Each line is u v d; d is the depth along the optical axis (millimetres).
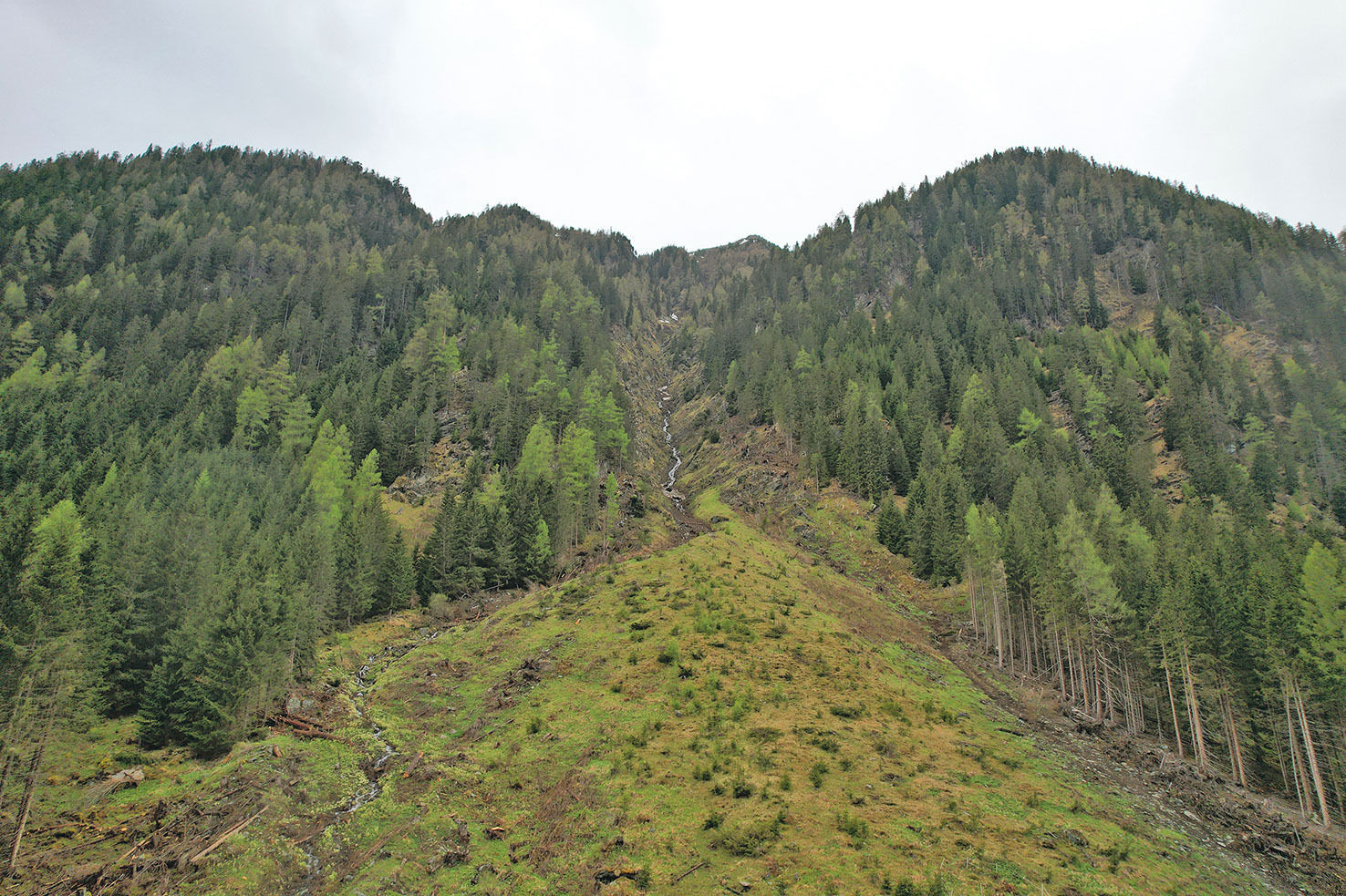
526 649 63406
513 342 164250
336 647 66688
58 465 99312
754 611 68000
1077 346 177875
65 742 42969
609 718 47219
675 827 33594
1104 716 66875
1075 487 114188
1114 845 33250
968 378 156750
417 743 46125
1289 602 55594
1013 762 43281
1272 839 39938
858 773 38969
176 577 56156
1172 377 146375
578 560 101375
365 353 179250
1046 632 73812
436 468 125375
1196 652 58312
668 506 139125
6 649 36031
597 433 136250
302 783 39062
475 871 31312
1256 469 124250
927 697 55594
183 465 104062
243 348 150375
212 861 30891
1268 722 58375
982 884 28172
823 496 129000
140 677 50844
